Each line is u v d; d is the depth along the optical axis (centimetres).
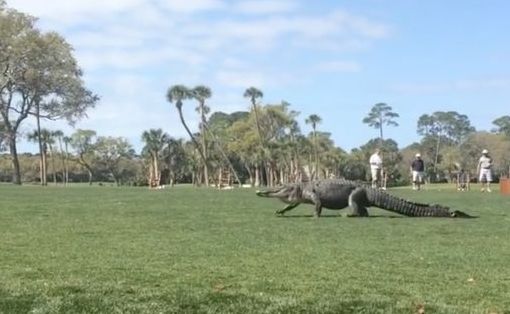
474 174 9281
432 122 14262
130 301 759
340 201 1766
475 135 11306
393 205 1764
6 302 745
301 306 745
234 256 1080
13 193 3109
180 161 11106
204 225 1546
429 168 11338
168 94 8069
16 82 6794
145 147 10956
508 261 1047
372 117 13375
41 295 776
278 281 876
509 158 10331
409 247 1194
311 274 928
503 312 734
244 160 10962
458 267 991
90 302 752
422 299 782
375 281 884
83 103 7175
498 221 1655
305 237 1330
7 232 1376
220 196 2798
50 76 6881
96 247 1168
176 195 2914
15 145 7144
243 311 728
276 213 1833
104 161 12675
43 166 9100
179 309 734
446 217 1756
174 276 902
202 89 8212
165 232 1403
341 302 761
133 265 984
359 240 1288
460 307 748
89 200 2475
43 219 1662
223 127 11650
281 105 10944
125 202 2352
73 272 922
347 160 12481
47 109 7081
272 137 10881
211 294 791
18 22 6706
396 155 11369
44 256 1059
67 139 12394
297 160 11531
